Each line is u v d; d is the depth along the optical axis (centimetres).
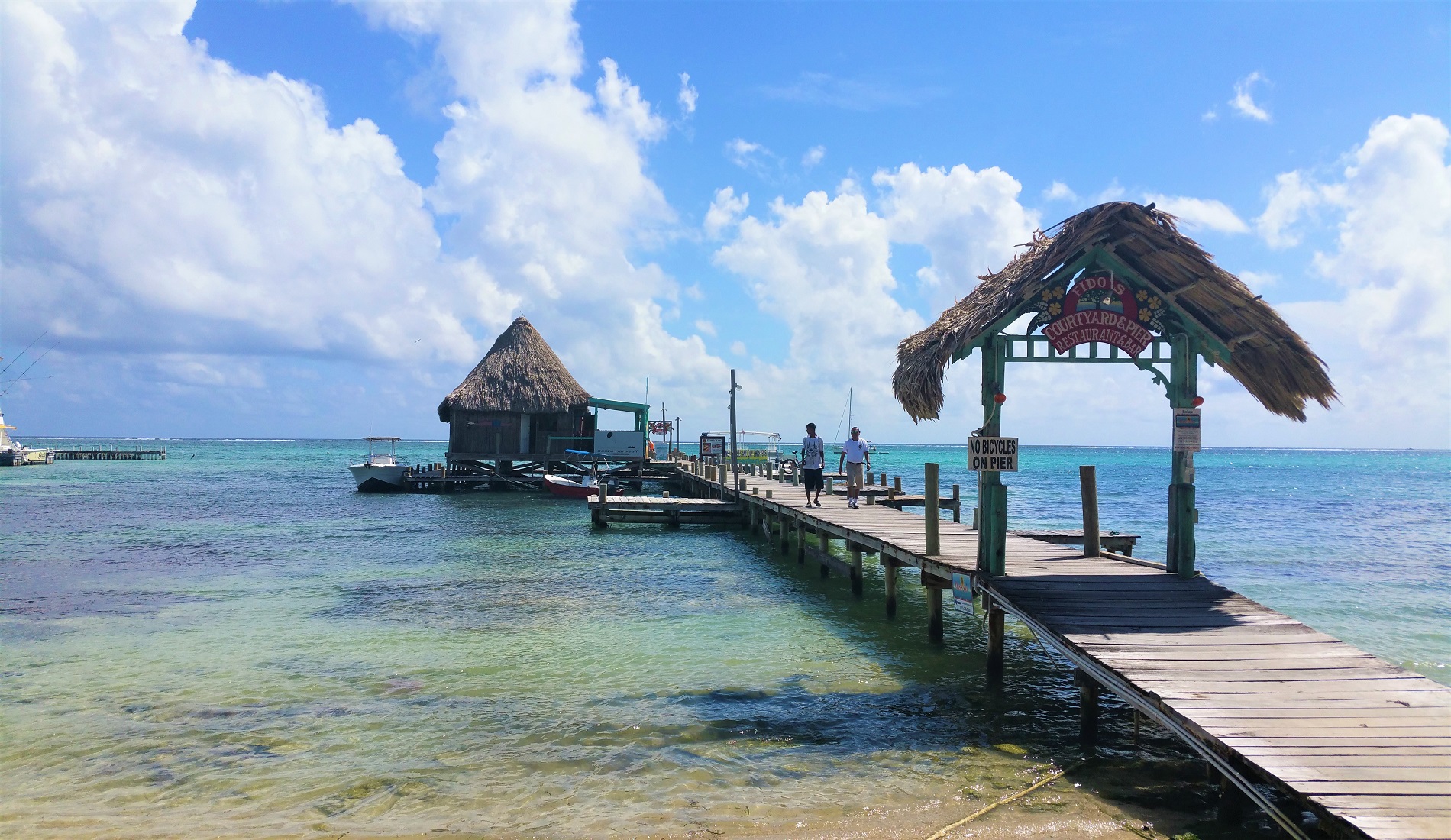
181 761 669
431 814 572
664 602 1327
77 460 8938
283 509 3005
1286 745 474
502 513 2858
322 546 2003
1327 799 411
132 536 2206
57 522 2572
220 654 1002
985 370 911
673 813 569
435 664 951
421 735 726
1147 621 733
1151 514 2920
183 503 3272
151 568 1662
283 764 663
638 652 1006
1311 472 7669
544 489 3756
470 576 1574
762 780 625
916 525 1417
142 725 755
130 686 872
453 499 3491
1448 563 1758
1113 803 577
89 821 566
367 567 1673
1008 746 694
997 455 903
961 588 929
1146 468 8031
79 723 759
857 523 1445
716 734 725
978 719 765
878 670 929
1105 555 1050
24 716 779
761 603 1324
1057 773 634
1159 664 622
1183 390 912
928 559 1022
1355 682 582
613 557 1825
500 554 1864
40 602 1322
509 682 882
